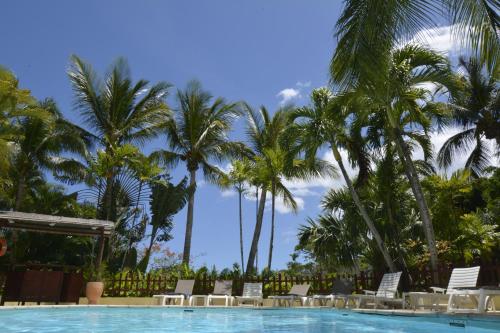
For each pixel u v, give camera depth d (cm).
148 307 1260
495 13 639
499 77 687
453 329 668
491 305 980
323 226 1916
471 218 1565
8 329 722
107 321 879
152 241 2327
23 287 1180
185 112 2372
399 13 638
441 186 1814
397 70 1168
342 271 2067
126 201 2239
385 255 1368
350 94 1227
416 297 932
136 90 2308
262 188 2064
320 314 1056
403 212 1605
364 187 1519
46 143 2147
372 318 891
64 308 1146
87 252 2023
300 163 1816
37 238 1859
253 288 1432
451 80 1240
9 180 1920
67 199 2186
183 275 1706
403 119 1366
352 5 681
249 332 688
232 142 2427
